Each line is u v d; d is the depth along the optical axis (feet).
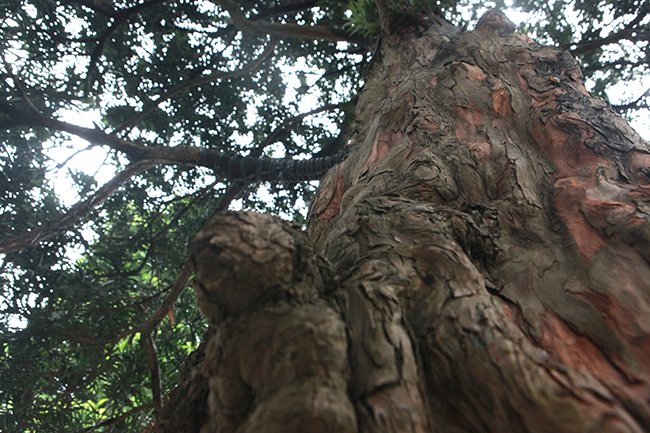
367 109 11.57
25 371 16.20
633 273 3.81
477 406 2.77
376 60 14.26
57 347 18.04
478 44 9.38
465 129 7.02
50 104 20.35
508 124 7.05
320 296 3.40
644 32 18.65
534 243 4.67
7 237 17.29
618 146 5.63
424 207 4.57
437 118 7.23
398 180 5.82
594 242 4.33
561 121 6.29
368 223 4.50
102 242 20.95
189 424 3.53
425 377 3.04
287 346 2.78
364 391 2.72
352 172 7.91
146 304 19.65
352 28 18.44
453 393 2.90
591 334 3.46
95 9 19.61
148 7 20.29
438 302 3.43
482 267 4.41
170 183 23.06
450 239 4.05
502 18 10.55
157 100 21.03
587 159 5.65
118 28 21.65
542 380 2.71
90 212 19.34
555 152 6.09
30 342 17.20
